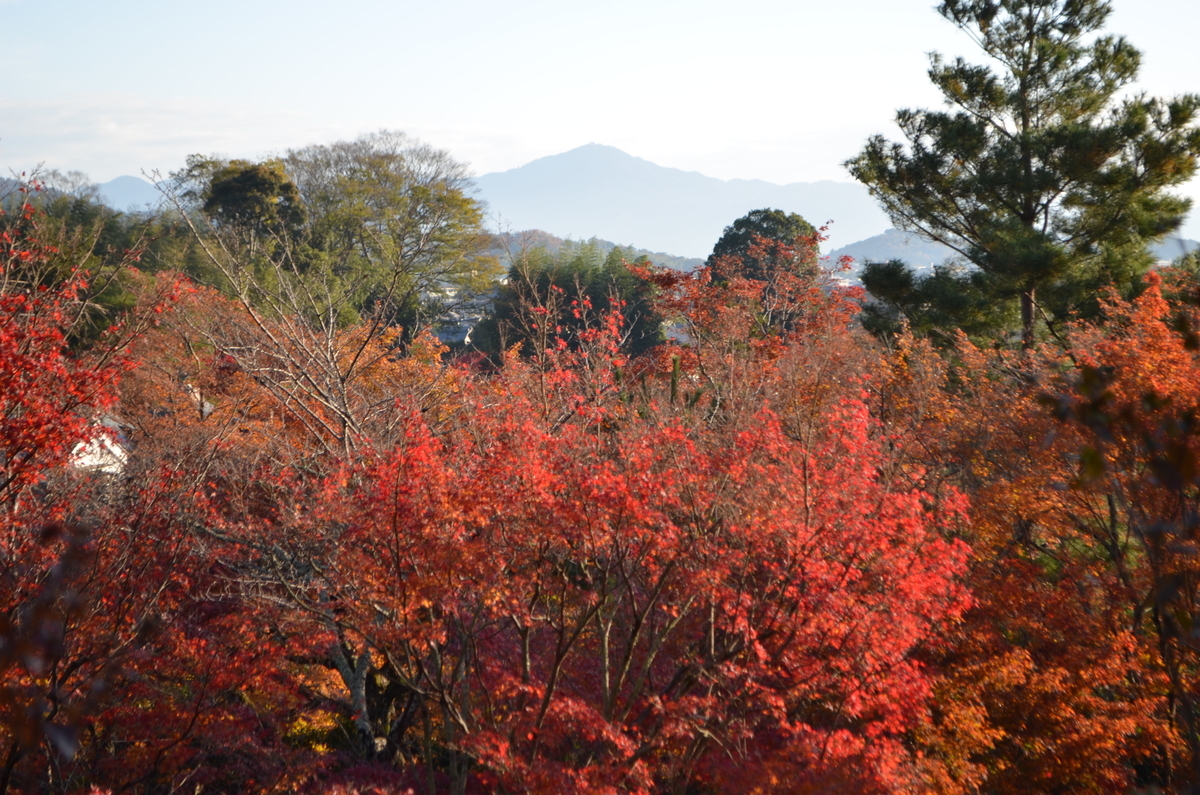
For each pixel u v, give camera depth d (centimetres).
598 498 1014
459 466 1184
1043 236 2639
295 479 1600
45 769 1147
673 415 1589
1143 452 847
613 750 1065
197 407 2138
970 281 2861
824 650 1148
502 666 1188
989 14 3014
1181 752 1237
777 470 1167
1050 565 1788
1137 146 2595
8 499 1095
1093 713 1327
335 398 1623
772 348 2652
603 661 1155
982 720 1277
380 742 1559
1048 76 2922
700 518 1158
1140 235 2620
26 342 1145
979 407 1952
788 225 5650
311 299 1844
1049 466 1473
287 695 1320
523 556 1110
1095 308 2559
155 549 1237
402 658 1359
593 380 1672
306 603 1434
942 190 3017
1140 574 1287
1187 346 379
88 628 1005
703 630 1280
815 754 1012
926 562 1129
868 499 1156
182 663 1220
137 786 1216
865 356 2258
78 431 1138
